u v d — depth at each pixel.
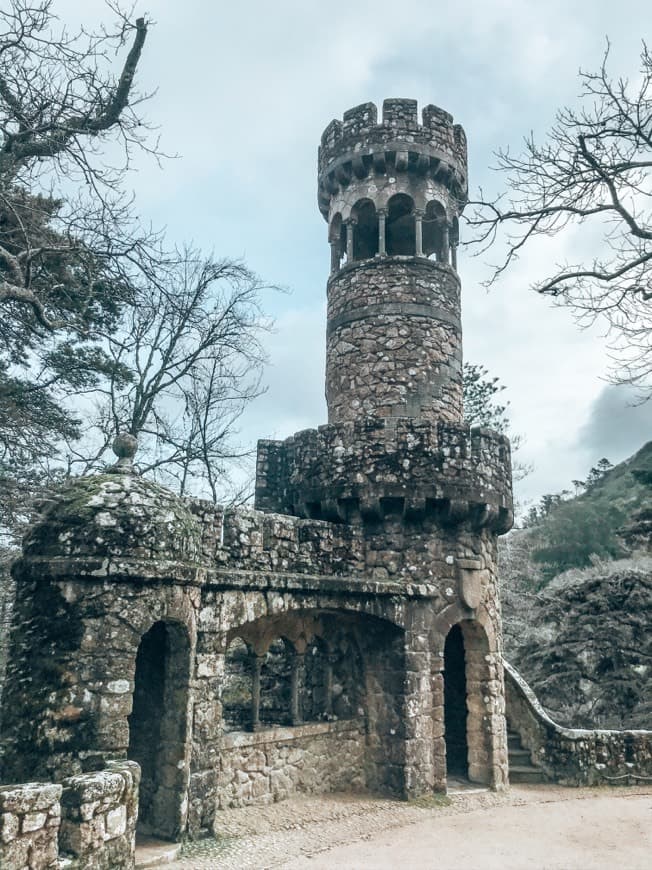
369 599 10.89
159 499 8.16
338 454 12.22
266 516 10.20
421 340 13.59
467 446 12.20
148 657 8.59
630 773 13.63
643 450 48.88
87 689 7.08
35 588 7.52
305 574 10.48
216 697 8.53
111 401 16.38
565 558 35.31
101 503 7.74
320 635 11.28
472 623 12.30
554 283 7.61
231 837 8.22
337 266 14.90
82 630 7.20
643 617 18.31
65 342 13.83
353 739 11.18
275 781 9.80
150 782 8.12
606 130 7.31
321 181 15.35
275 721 11.98
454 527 12.23
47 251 9.12
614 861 8.20
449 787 11.87
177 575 7.78
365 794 10.88
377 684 11.41
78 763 6.88
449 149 14.80
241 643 12.91
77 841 5.81
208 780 8.19
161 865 7.01
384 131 14.39
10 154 9.01
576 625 18.73
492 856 8.31
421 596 11.48
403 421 12.09
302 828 8.98
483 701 12.36
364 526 12.06
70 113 9.24
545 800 11.86
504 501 12.58
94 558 7.39
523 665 19.73
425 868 7.71
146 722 8.38
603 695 17.73
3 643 9.88
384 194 14.34
